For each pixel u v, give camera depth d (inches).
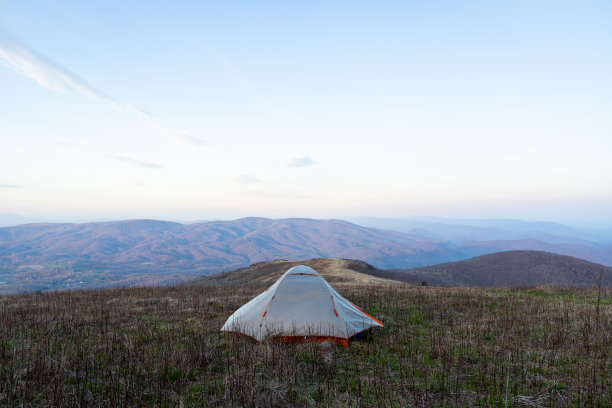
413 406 216.1
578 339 340.8
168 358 287.9
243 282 1900.8
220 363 287.1
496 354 304.8
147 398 228.1
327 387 241.9
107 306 554.6
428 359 295.6
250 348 318.3
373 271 2098.9
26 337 363.9
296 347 326.0
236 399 220.1
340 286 893.8
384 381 251.6
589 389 231.8
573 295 615.5
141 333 376.2
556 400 223.1
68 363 279.3
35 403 219.8
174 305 555.8
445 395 231.8
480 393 234.8
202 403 218.5
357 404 216.2
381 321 436.1
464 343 336.2
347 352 321.4
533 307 496.4
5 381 240.4
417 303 545.6
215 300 603.5
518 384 245.8
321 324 350.9
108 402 216.7
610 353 299.9
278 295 386.6
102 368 270.2
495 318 434.6
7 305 583.2
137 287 981.8
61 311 507.2
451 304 532.1
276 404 216.5
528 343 334.6
